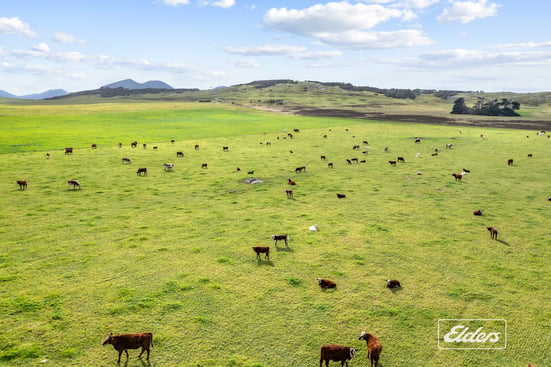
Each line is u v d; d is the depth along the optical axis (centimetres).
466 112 19638
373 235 2777
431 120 14362
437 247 2558
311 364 1395
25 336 1517
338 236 2748
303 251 2466
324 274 2133
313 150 6938
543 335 1582
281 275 2112
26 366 1348
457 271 2197
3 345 1455
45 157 5712
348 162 5769
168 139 8012
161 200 3712
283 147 7244
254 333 1573
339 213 3328
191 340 1520
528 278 2109
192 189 4166
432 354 1464
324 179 4719
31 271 2109
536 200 3797
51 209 3331
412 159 6131
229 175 4884
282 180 4659
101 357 1416
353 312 1742
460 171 5238
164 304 1775
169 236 2717
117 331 1567
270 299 1847
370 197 3891
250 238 2689
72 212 3259
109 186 4216
